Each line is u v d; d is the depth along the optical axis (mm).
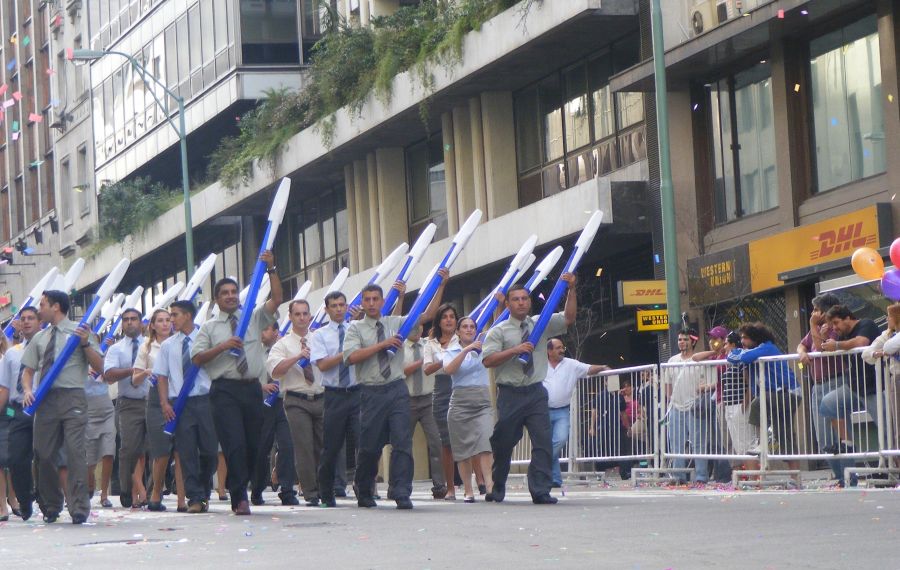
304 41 53562
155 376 19969
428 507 18500
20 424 19453
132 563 12648
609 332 38031
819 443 19938
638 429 23406
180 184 66250
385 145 45969
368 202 47594
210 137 58625
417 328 21750
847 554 10969
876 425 19188
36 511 22531
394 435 18375
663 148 28000
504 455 18578
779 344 30375
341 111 44938
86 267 66688
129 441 23531
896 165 27453
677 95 33281
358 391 19422
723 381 21531
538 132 39656
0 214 86812
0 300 83625
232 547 13805
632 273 37281
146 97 61938
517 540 13164
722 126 32469
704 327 31969
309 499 20672
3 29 85438
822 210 29328
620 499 18531
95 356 18531
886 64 27594
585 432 24672
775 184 30906
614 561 11188
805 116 30047
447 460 21438
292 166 48469
